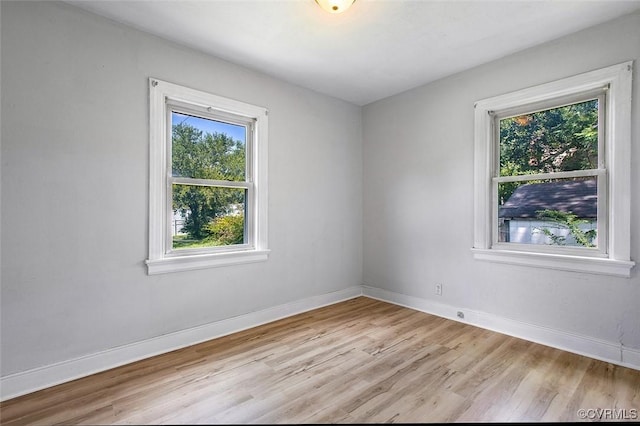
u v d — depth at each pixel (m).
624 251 2.19
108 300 2.21
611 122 2.27
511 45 2.59
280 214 3.26
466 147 3.05
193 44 2.56
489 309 2.90
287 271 3.31
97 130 2.17
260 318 3.07
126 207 2.29
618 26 2.21
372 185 3.99
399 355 2.38
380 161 3.88
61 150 2.03
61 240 2.04
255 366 2.22
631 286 2.17
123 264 2.28
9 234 1.86
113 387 1.95
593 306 2.33
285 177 3.30
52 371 1.99
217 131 2.86
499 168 2.93
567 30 2.36
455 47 2.61
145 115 2.38
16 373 1.88
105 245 2.20
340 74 3.14
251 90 3.01
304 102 3.47
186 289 2.59
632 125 2.16
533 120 2.72
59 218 2.03
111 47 2.22
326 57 2.79
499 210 2.93
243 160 3.04
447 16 2.18
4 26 1.85
